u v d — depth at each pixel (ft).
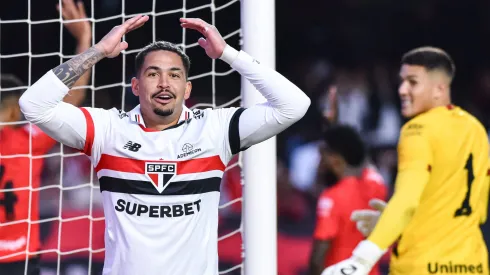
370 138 163.73
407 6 203.62
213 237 42.75
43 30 156.46
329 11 203.10
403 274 49.83
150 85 41.63
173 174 41.81
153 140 42.06
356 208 63.67
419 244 49.37
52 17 156.76
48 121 41.16
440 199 49.26
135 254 41.27
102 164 42.27
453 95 193.67
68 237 92.27
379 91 179.73
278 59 200.23
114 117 42.78
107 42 42.22
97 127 42.19
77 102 60.49
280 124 42.86
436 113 50.19
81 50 58.08
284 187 131.54
